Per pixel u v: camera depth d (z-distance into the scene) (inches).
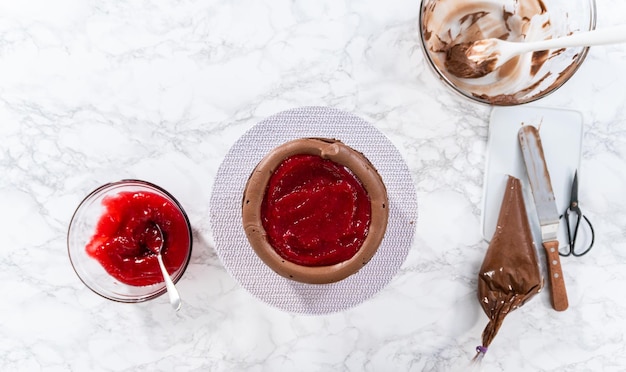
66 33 40.1
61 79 40.3
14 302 40.8
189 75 40.6
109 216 38.6
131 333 41.2
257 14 40.6
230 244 38.4
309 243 35.9
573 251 41.5
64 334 41.1
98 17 40.1
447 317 41.8
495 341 42.3
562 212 41.6
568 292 42.2
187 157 40.8
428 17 38.7
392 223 38.9
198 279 40.9
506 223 40.1
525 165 40.6
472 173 41.4
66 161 40.6
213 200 38.2
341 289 39.0
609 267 42.2
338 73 40.9
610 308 42.2
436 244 41.6
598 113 41.7
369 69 40.9
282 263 36.0
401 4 40.8
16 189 40.6
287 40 40.8
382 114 41.1
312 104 40.9
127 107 40.5
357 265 36.1
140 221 38.5
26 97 40.2
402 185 38.8
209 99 40.7
